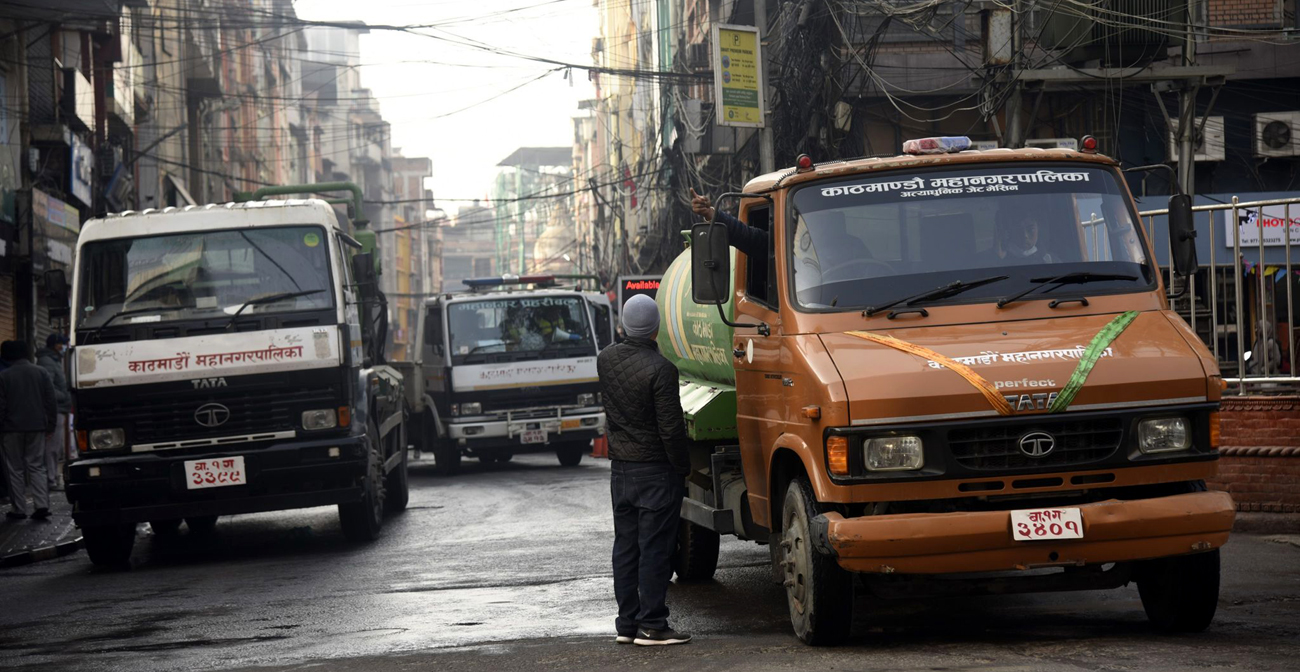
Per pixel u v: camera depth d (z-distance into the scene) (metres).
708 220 11.38
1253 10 35.97
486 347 34.81
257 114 101.75
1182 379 9.57
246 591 15.49
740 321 11.78
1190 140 29.30
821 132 31.50
